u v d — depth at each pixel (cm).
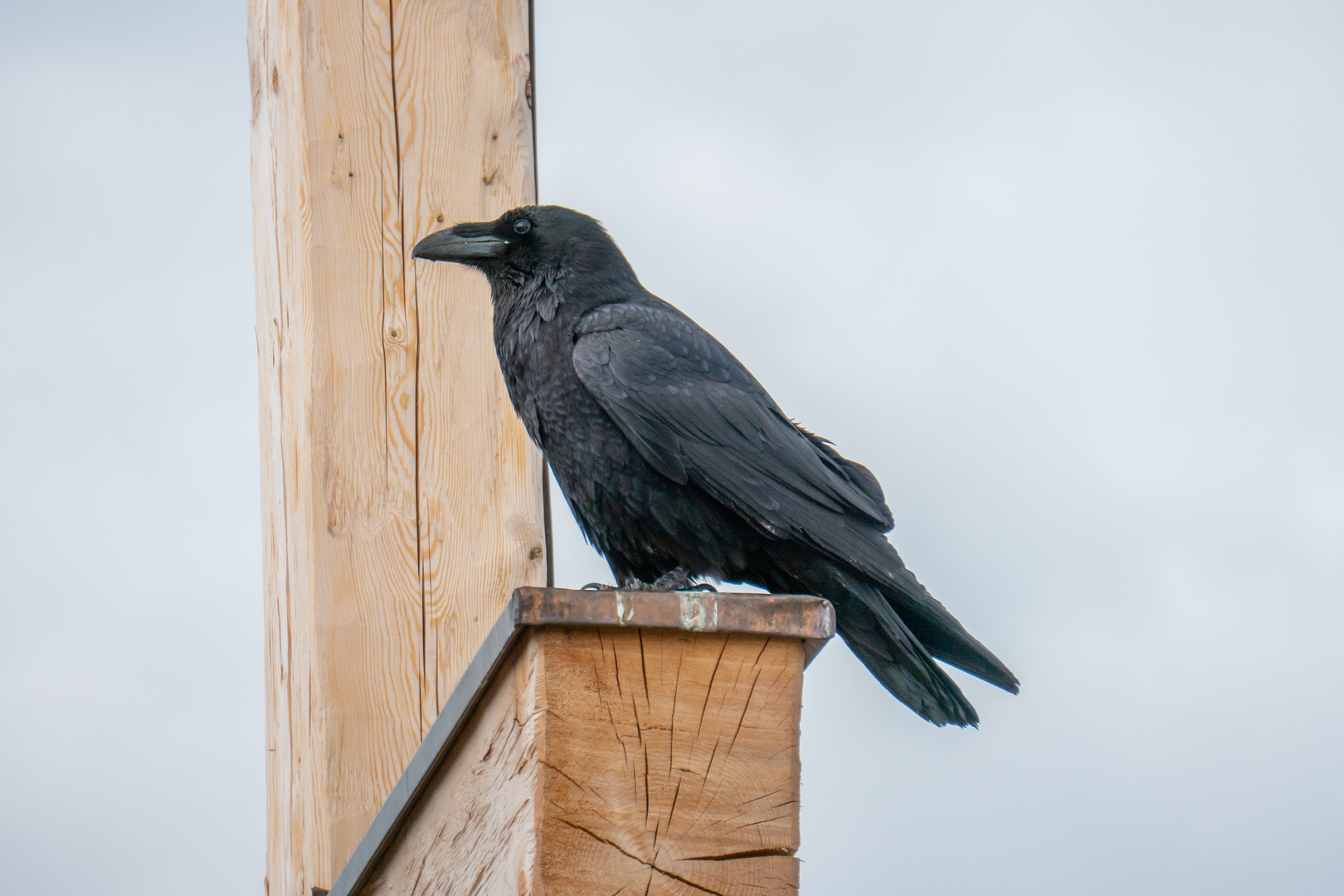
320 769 717
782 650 510
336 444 756
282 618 777
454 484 776
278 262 802
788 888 494
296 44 792
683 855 488
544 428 805
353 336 772
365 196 790
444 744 545
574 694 489
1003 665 710
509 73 832
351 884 629
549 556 799
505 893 486
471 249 795
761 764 500
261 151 845
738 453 770
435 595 755
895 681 748
